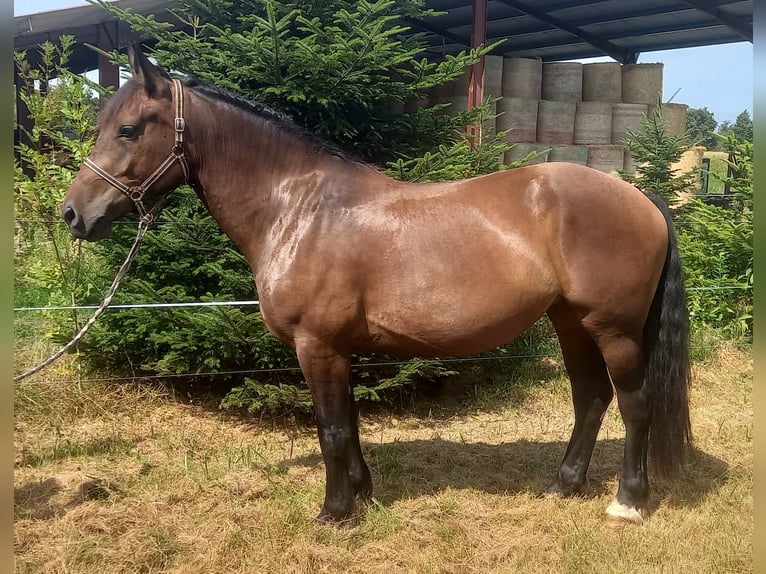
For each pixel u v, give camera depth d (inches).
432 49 411.5
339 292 103.2
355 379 182.2
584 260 104.9
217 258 170.4
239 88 160.4
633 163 275.1
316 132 165.0
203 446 156.0
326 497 113.6
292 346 110.6
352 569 101.1
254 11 168.6
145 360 184.9
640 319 109.5
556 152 260.4
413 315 104.5
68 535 108.3
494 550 106.5
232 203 109.7
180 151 106.0
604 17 345.4
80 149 177.0
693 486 130.6
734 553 103.3
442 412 189.0
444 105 181.0
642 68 284.8
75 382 175.3
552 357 220.4
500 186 109.2
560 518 117.4
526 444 161.6
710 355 223.1
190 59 166.1
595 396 126.7
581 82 279.0
